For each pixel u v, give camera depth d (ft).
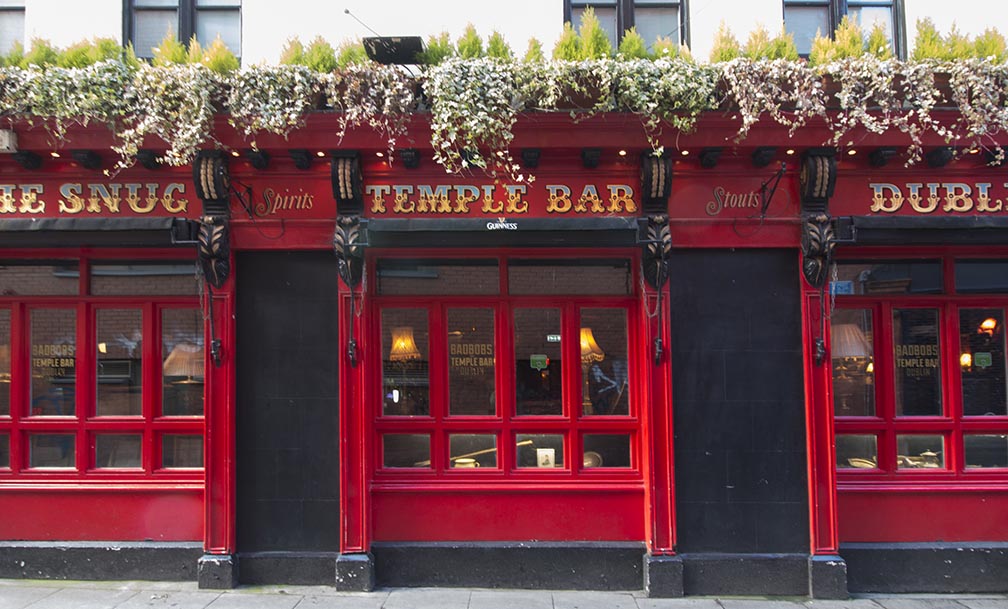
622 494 20.90
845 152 19.86
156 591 19.71
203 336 21.42
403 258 21.59
